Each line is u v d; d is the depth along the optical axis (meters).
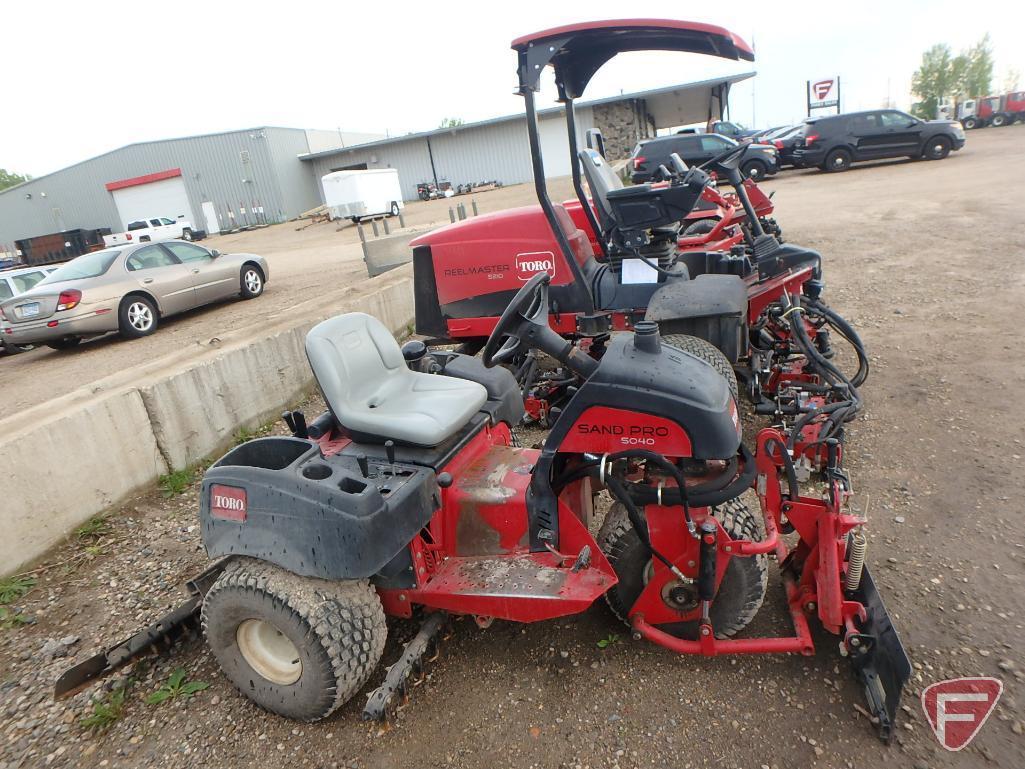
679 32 4.19
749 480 2.50
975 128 35.44
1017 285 7.21
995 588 2.96
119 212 40.97
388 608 2.87
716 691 2.58
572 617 3.06
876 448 4.27
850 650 2.46
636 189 4.75
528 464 3.00
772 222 7.66
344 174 26.91
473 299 5.39
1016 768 2.17
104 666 2.80
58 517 4.03
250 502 2.54
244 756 2.54
